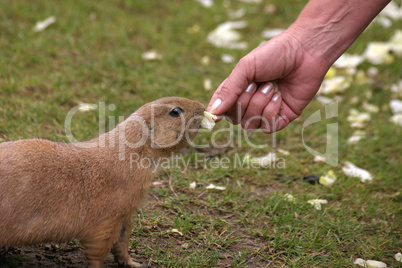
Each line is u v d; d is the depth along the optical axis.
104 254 0.61
